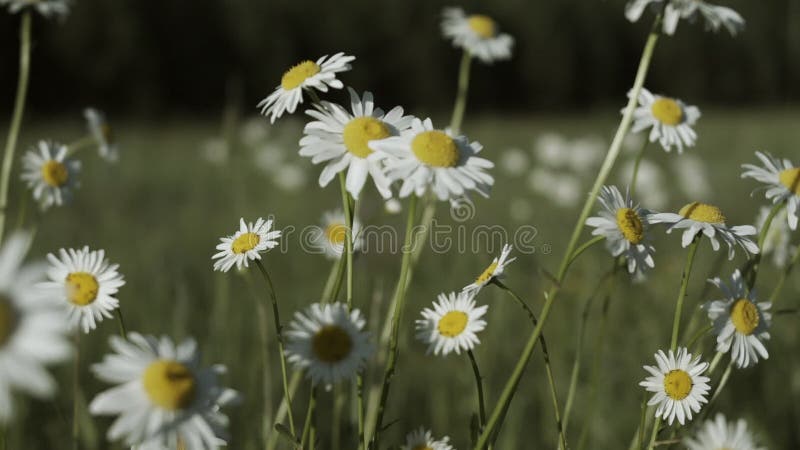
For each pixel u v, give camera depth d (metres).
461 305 0.87
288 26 11.41
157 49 9.58
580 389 1.23
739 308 0.86
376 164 0.84
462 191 0.83
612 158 0.83
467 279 1.68
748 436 0.83
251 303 1.53
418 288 1.61
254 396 1.02
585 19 14.65
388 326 0.97
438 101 13.01
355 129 0.84
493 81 13.68
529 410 1.19
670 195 2.92
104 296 0.85
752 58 14.76
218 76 10.23
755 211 2.71
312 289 1.66
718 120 8.60
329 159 0.84
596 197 0.83
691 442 0.83
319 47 11.93
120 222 2.36
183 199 2.89
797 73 14.73
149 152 4.43
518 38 14.10
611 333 1.40
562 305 1.52
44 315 0.70
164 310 1.45
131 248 2.00
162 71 9.66
